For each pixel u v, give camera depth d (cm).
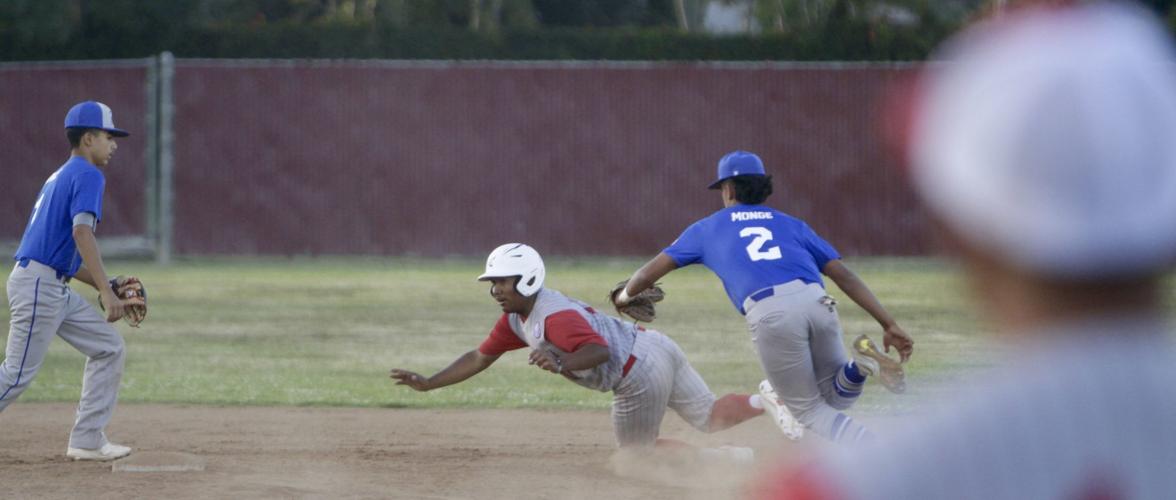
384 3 12388
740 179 2194
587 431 2783
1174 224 316
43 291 2233
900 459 344
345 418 2955
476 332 4622
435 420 2933
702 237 2152
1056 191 321
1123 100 319
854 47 9162
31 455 2411
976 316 340
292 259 7925
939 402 359
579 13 14462
